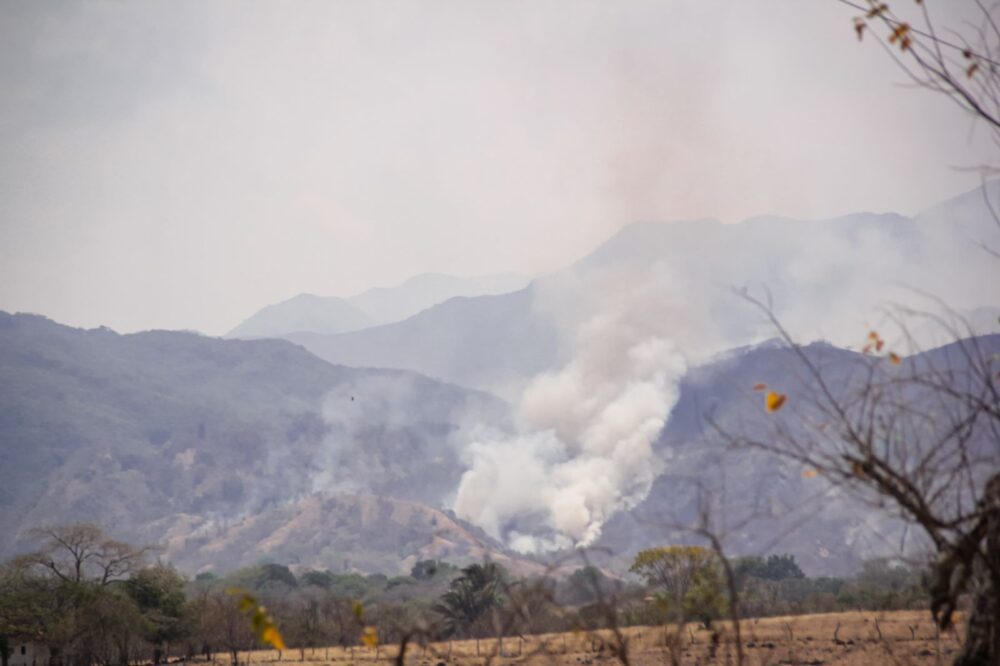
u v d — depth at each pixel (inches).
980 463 372.5
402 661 466.9
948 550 390.3
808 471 395.9
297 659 3006.9
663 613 487.8
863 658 1332.4
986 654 398.0
